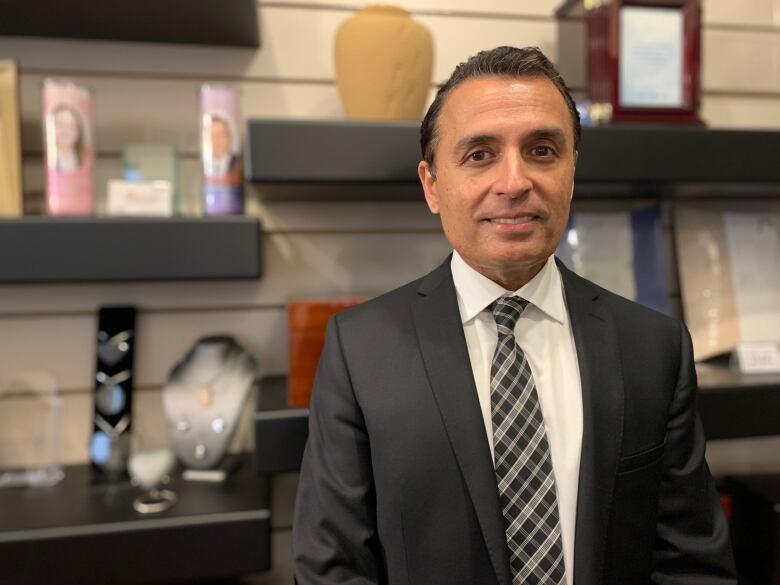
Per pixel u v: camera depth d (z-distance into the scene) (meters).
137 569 0.92
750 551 1.20
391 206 1.27
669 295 1.35
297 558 0.72
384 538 0.71
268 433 0.96
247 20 1.08
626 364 0.75
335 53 1.06
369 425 0.71
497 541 0.66
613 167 0.99
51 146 1.00
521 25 1.28
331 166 0.94
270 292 1.24
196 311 1.23
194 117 1.21
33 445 1.17
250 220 0.98
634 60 1.10
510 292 0.77
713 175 1.02
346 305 1.04
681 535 0.75
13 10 1.03
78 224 0.94
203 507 0.98
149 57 1.19
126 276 0.96
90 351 1.20
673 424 0.76
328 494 0.72
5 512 0.97
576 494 0.70
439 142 0.71
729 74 1.37
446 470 0.69
